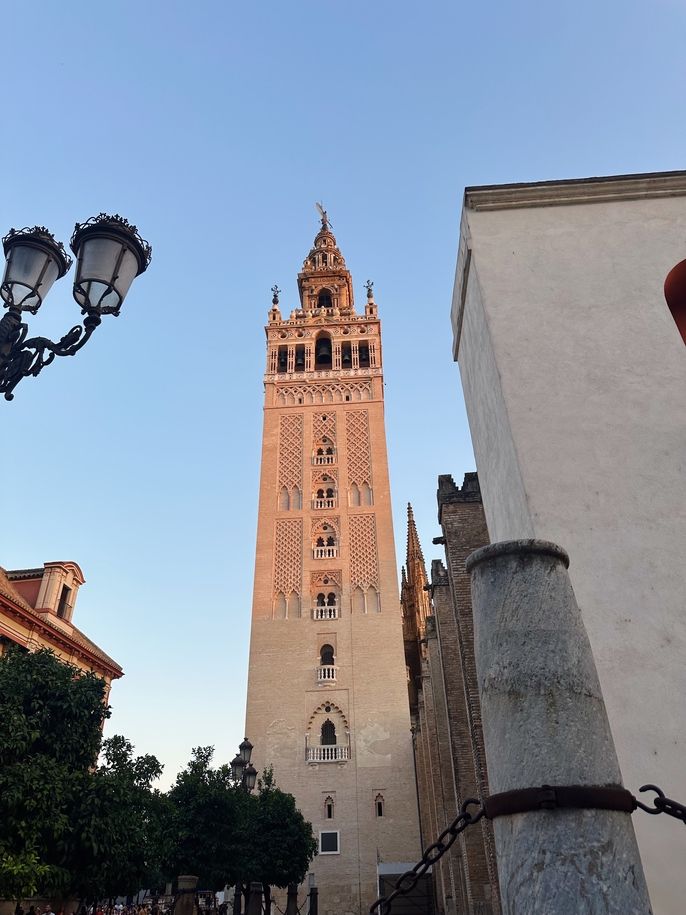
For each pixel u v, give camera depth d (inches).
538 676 110.5
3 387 296.8
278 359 2645.2
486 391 301.1
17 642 1382.9
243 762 1039.0
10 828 704.4
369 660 1962.4
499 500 290.0
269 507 2267.5
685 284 283.1
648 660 203.6
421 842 1699.1
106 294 296.5
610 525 228.2
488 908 814.5
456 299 364.8
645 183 308.3
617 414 251.4
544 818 99.1
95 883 764.6
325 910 1621.6
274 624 2034.9
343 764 1809.8
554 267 292.5
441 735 1261.1
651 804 183.0
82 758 850.1
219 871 1003.9
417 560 2925.7
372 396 2496.3
